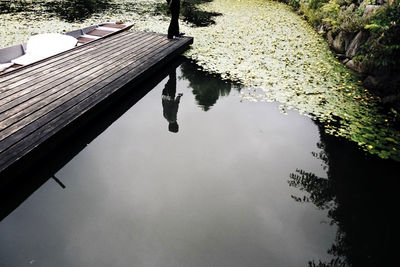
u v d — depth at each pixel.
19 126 3.64
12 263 2.46
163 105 5.58
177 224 2.95
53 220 2.93
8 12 10.59
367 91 6.14
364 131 4.68
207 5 15.77
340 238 2.90
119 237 2.76
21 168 3.20
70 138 4.28
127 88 5.34
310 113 5.28
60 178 3.54
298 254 2.70
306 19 13.48
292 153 4.25
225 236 2.84
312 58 8.11
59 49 6.48
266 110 5.38
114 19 10.99
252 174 3.78
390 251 2.79
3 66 5.45
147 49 7.22
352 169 3.93
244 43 9.27
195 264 2.54
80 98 4.51
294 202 3.34
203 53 8.23
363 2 8.35
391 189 3.61
